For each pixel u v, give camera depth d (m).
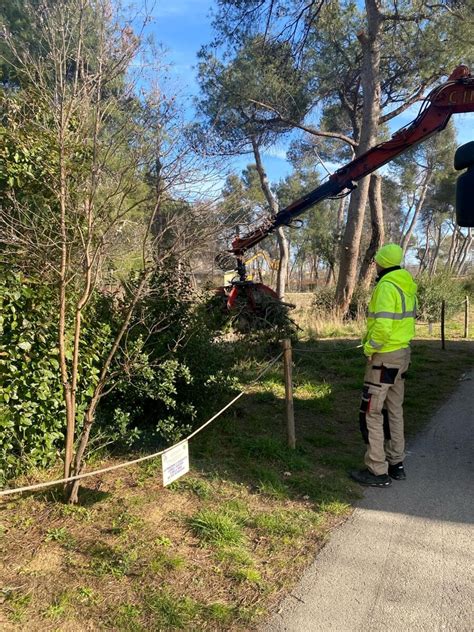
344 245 16.50
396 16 14.38
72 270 3.88
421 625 2.86
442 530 3.87
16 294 3.92
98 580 3.16
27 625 2.77
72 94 3.50
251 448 5.23
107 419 5.11
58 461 4.70
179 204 3.99
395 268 4.68
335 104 22.23
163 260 4.20
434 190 52.34
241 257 10.08
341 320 15.87
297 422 6.47
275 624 2.86
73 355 4.07
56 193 3.57
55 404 4.42
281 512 4.12
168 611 2.89
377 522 3.99
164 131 3.81
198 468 4.85
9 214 3.79
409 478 4.84
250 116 17.03
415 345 11.83
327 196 9.50
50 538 3.58
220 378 5.80
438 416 6.70
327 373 9.22
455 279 20.95
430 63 14.58
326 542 3.71
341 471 4.96
